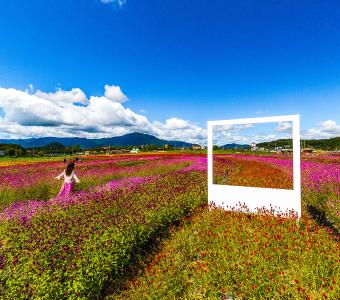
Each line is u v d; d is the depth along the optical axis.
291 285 3.29
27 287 3.19
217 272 3.65
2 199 9.28
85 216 5.39
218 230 5.18
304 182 9.36
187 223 6.26
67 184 8.75
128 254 4.43
